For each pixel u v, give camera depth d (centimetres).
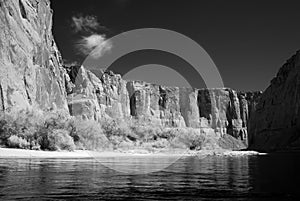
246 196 1652
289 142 13300
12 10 9456
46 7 12681
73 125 7994
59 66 14938
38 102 9981
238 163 4628
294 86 15375
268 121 16250
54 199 1546
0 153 5747
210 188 1917
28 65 9594
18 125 6894
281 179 2370
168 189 1880
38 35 11062
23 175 2547
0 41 8494
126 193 1728
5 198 1563
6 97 8094
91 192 1752
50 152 6588
